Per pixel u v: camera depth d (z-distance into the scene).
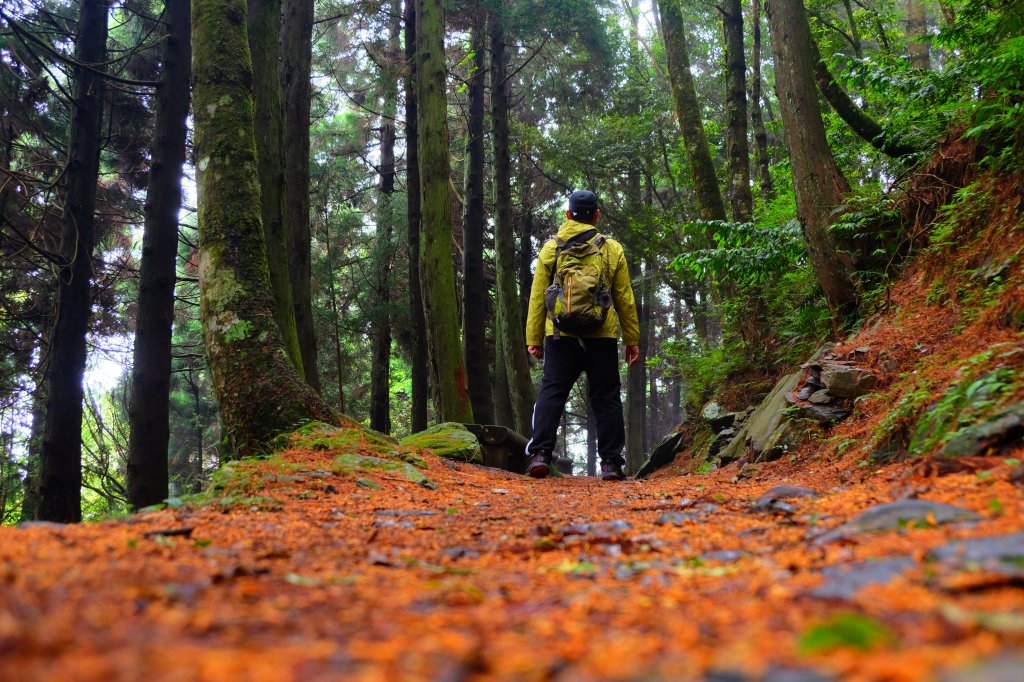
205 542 2.58
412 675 1.03
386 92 17.97
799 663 1.03
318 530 3.11
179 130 9.92
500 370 21.08
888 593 1.48
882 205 6.81
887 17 14.15
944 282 5.60
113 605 1.44
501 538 2.99
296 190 10.15
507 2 16.92
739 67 13.43
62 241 9.98
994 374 3.61
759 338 10.61
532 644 1.25
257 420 5.63
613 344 6.80
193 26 6.38
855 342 6.05
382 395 19.72
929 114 7.39
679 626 1.36
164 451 9.22
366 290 21.28
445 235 10.49
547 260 6.67
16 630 1.16
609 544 2.70
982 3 6.97
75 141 10.15
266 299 6.06
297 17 10.29
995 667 0.91
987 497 2.53
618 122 21.05
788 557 2.18
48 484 9.38
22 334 13.12
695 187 12.44
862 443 4.64
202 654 1.09
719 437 10.15
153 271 9.52
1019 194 5.14
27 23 11.21
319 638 1.29
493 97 16.72
